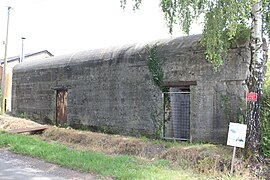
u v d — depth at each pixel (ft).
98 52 49.01
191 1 26.99
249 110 27.27
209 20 26.55
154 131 39.01
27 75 62.23
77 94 50.52
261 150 27.40
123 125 42.78
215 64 29.60
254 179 23.95
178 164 27.35
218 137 32.94
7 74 86.07
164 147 33.40
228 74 32.53
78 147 37.24
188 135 36.63
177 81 37.11
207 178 23.11
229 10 25.18
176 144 33.94
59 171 24.07
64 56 55.93
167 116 38.68
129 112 42.16
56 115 55.11
